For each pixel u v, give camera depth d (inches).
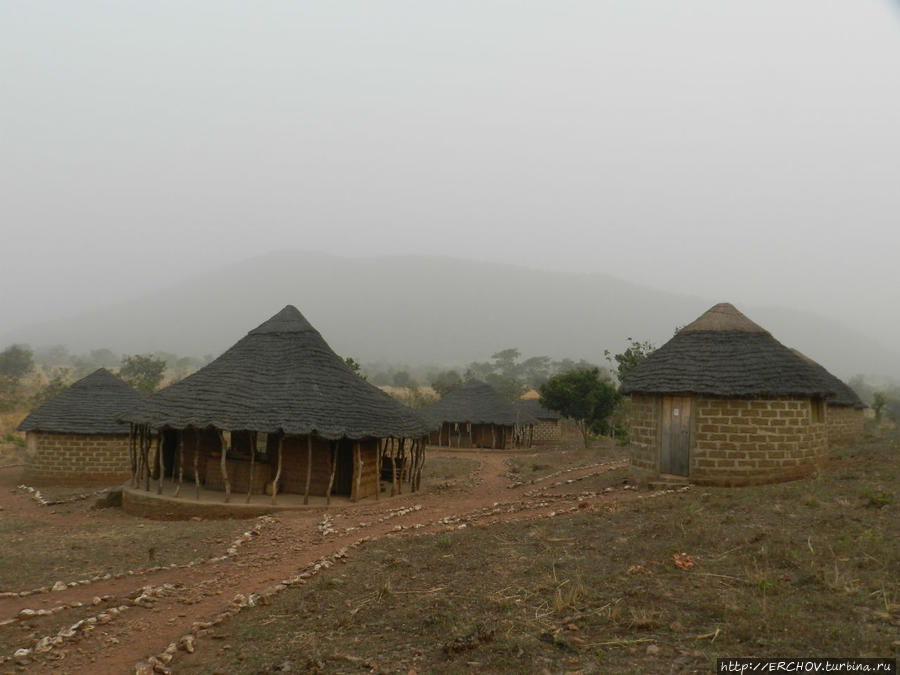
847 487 607.2
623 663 273.9
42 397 2372.0
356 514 695.7
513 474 1166.3
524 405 2327.8
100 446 1069.8
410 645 307.4
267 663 297.6
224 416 753.0
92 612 384.5
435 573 420.5
